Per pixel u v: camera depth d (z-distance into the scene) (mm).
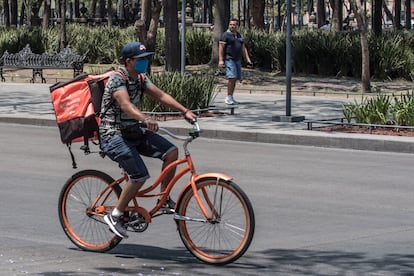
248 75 51594
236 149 25859
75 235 13234
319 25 93125
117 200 12883
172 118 31656
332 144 26594
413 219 15688
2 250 13164
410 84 49344
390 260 12531
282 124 30109
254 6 64438
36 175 20406
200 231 12320
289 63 30938
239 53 35125
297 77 52125
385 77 51031
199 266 12141
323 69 52750
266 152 25234
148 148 12367
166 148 12305
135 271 11836
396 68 50812
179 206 12227
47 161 22703
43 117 31797
